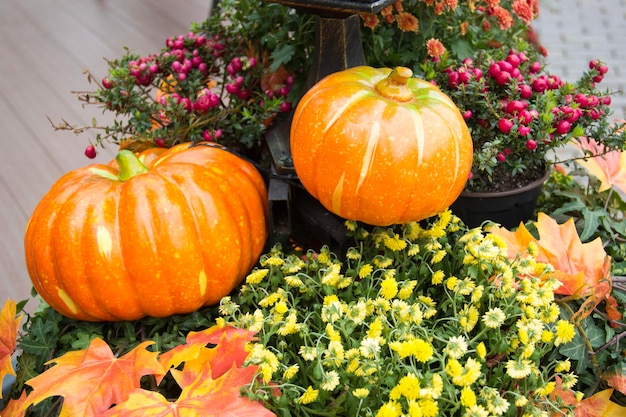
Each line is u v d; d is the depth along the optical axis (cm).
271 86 159
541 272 112
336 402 96
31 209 242
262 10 157
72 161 264
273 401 96
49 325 124
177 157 127
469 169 117
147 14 378
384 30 143
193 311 124
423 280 117
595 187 157
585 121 131
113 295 114
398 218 116
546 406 101
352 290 115
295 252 136
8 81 318
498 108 126
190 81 149
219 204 119
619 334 114
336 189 113
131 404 95
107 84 144
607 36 372
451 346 94
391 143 108
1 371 112
